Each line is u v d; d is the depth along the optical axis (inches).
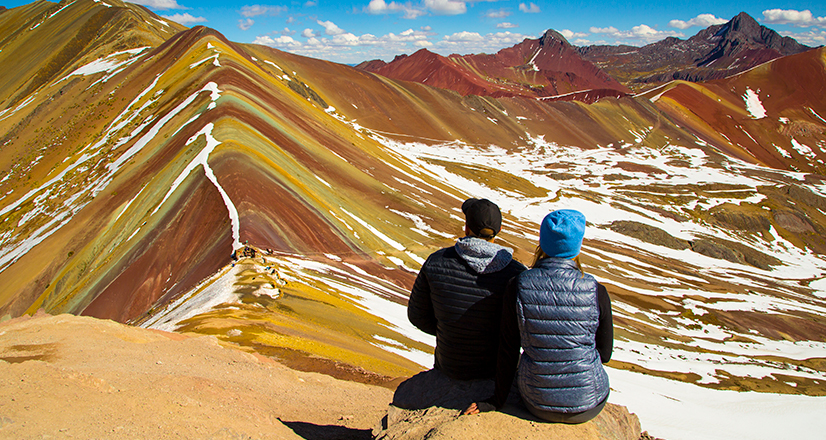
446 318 140.2
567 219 119.6
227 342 470.6
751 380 1235.9
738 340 1633.9
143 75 3484.3
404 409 148.3
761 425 869.2
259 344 472.4
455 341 141.5
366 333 690.2
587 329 119.5
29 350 286.5
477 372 143.9
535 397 124.2
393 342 695.7
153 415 154.6
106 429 135.6
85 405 152.1
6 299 1438.2
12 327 326.6
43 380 162.4
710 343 1567.4
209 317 581.9
